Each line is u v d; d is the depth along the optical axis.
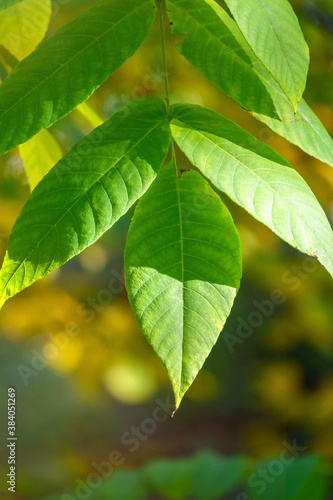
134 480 1.04
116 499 1.02
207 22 0.62
